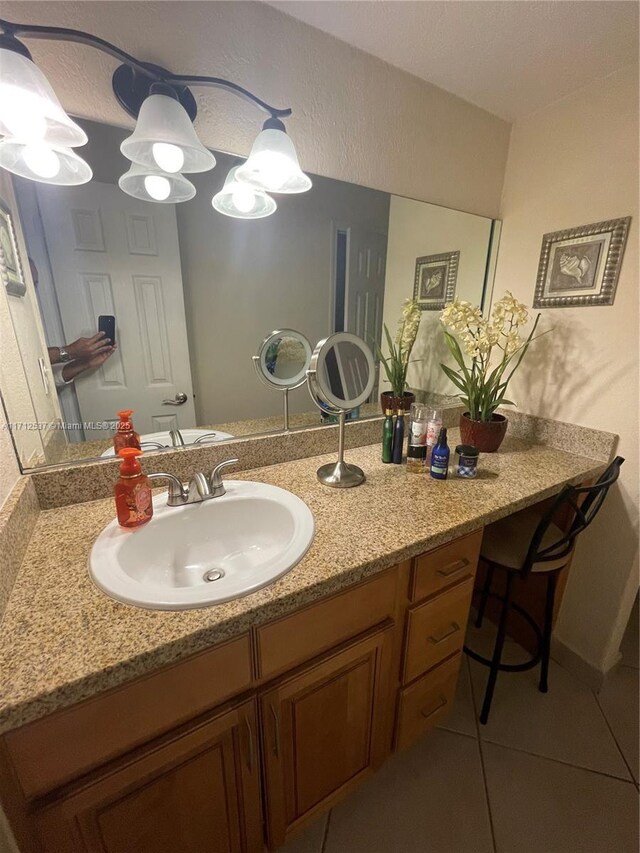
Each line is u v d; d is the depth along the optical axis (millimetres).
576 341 1359
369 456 1354
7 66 585
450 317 1354
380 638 886
